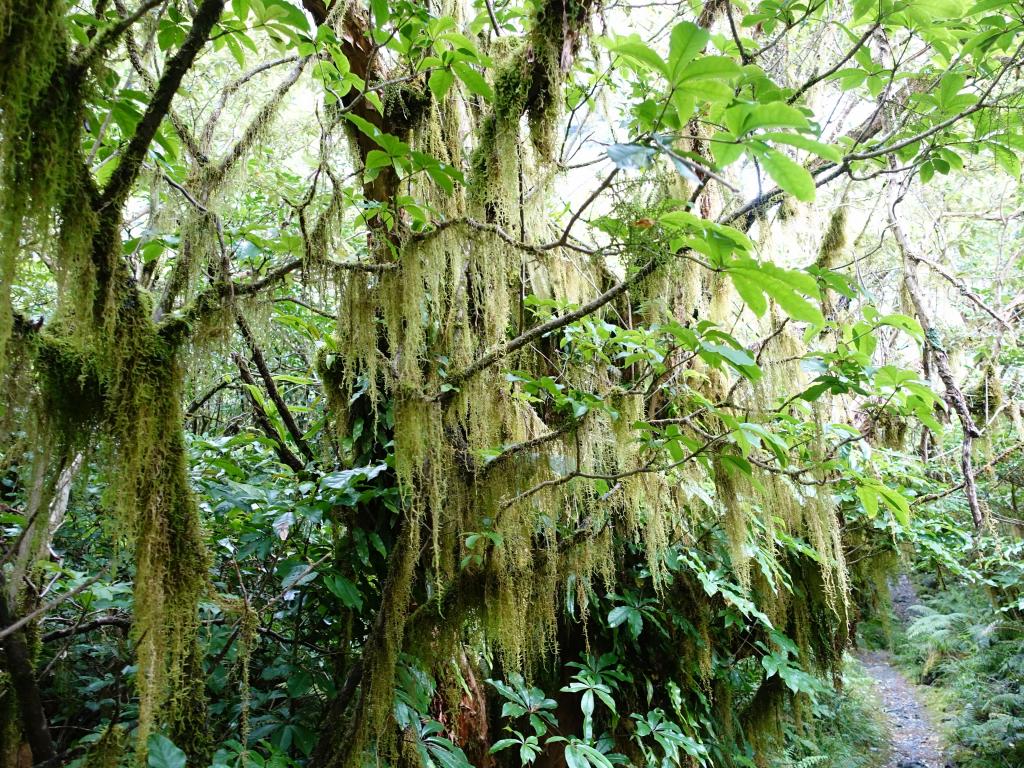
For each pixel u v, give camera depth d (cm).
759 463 192
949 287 441
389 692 187
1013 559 494
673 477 221
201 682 151
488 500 197
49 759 157
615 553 283
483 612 202
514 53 165
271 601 199
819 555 232
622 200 172
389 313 168
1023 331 399
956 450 438
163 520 132
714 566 299
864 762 532
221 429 346
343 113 167
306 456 275
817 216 372
